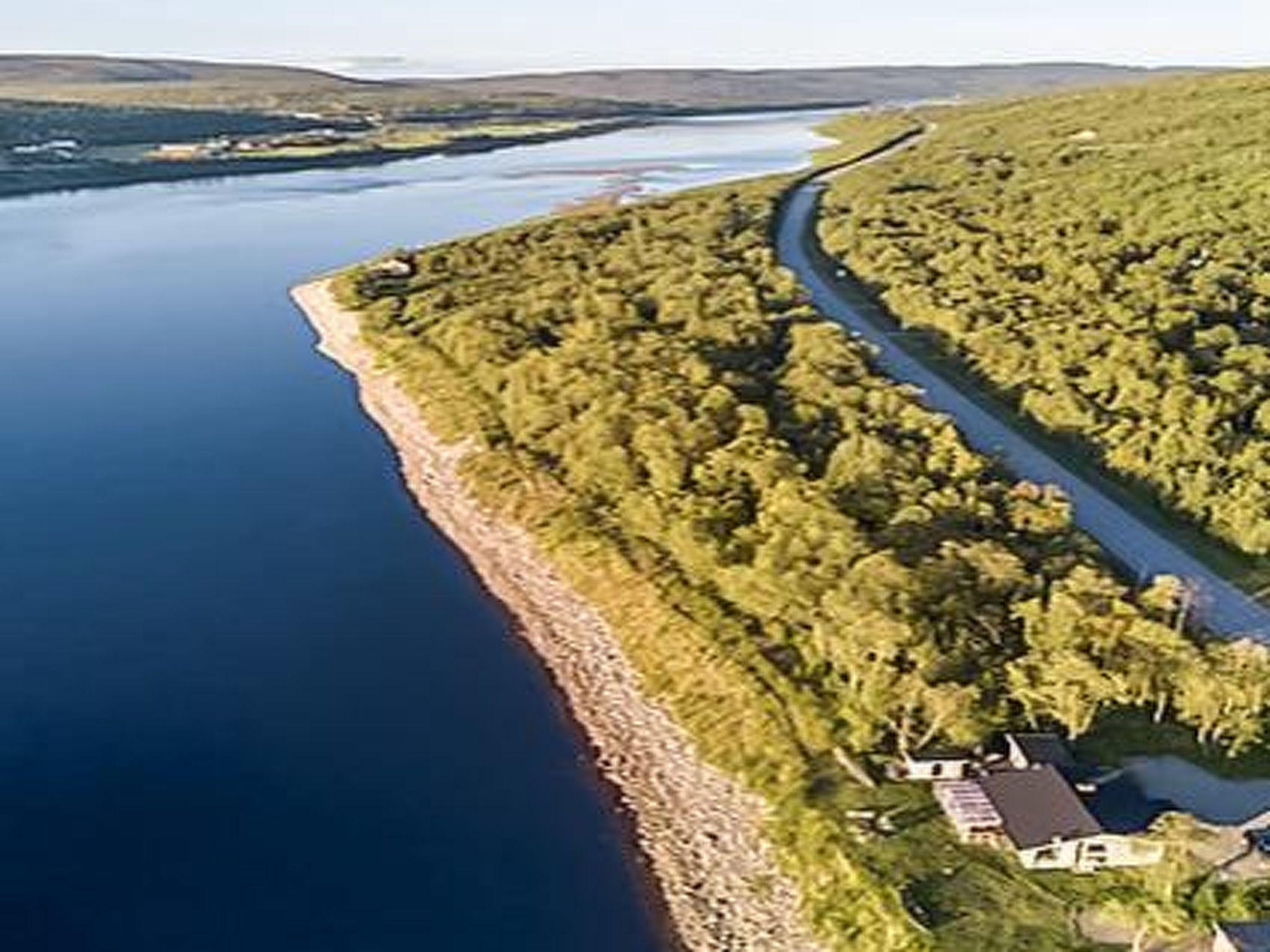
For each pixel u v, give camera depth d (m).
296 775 72.50
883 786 64.69
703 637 78.31
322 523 104.00
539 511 99.00
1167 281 130.00
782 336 122.50
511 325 134.12
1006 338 119.31
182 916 62.06
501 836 67.06
